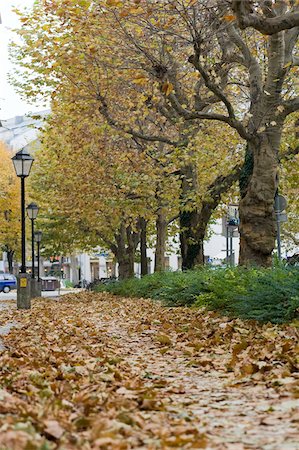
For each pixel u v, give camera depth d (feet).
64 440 16.05
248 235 70.95
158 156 97.40
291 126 90.02
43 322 64.85
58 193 135.74
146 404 22.39
